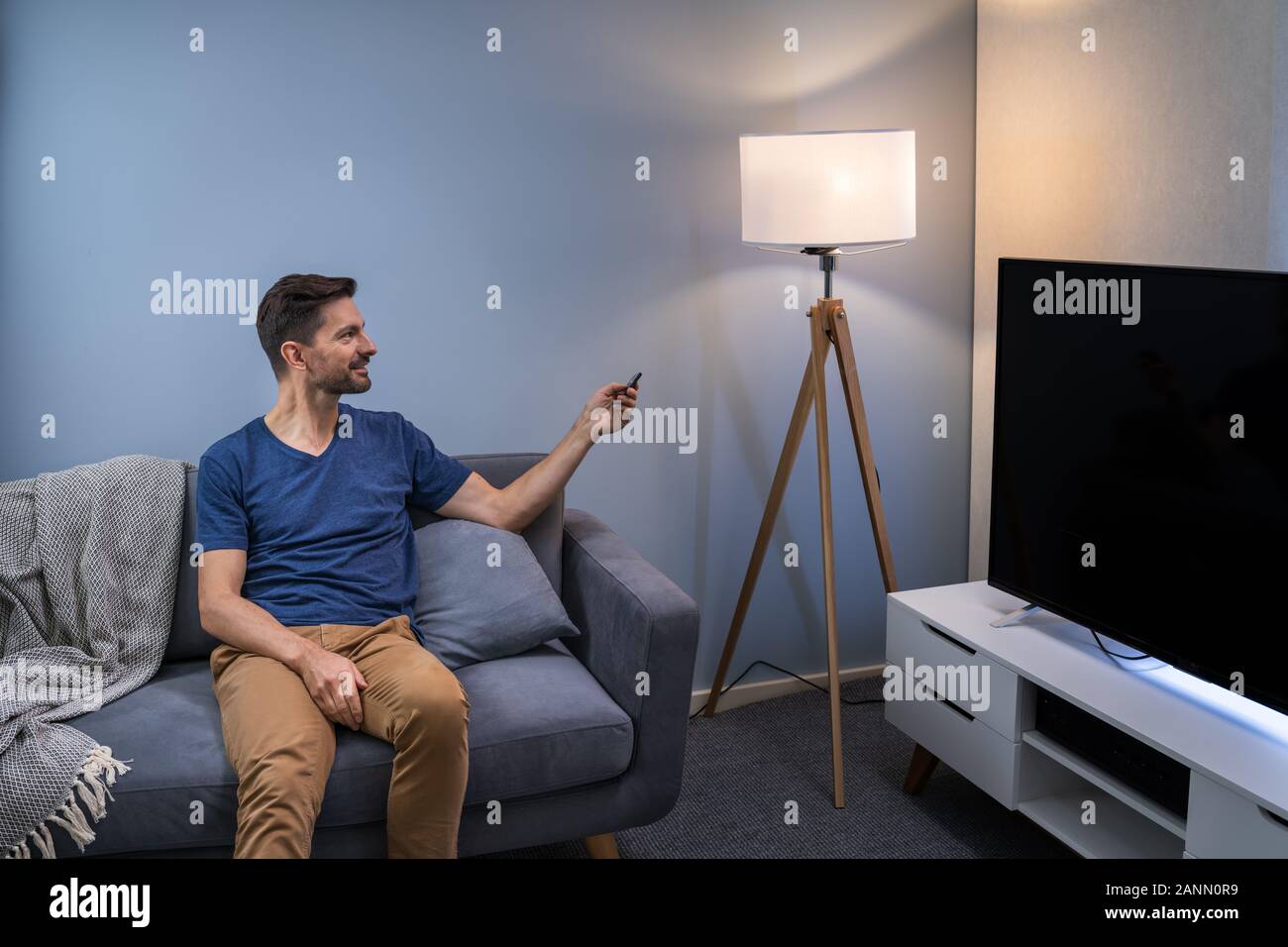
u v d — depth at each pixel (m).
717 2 2.74
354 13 2.50
